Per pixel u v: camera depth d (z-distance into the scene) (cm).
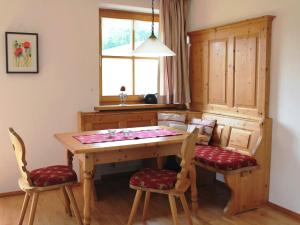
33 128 382
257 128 347
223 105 402
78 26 395
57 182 269
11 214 323
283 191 335
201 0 436
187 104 466
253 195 340
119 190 395
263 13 346
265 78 340
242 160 329
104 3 405
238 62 375
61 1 383
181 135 312
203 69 434
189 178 322
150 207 344
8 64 362
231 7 387
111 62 445
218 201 360
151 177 277
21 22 365
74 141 285
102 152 271
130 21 452
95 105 415
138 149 287
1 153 368
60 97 393
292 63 318
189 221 281
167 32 439
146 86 473
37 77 379
